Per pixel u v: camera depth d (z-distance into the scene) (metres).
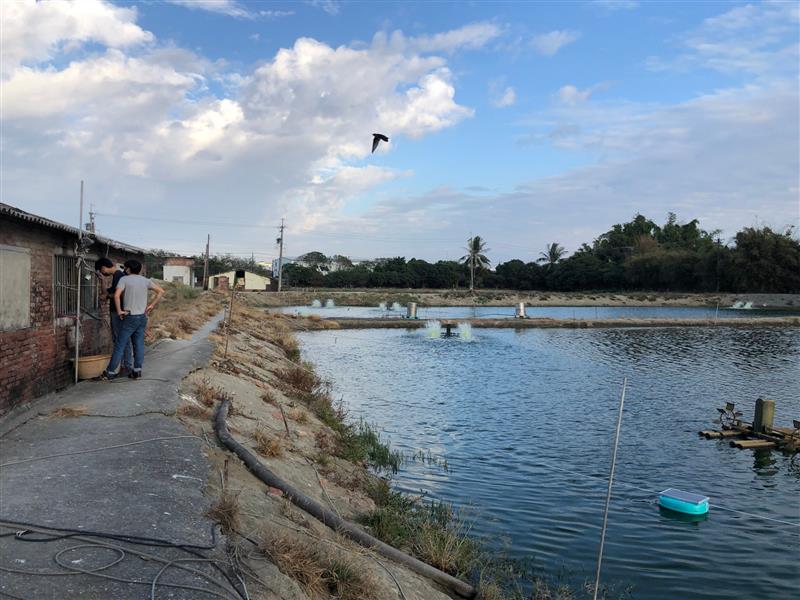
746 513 11.30
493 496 11.91
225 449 8.70
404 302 86.56
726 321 55.44
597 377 26.73
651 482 12.99
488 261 123.81
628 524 10.68
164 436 8.27
